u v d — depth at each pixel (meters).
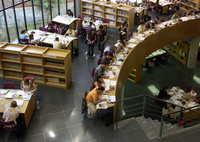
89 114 6.26
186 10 17.06
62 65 7.82
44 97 7.66
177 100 9.59
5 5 10.03
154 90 11.47
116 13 13.47
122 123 6.46
